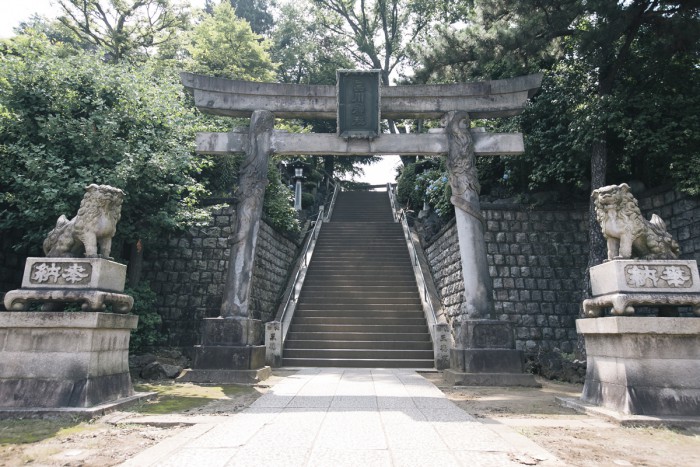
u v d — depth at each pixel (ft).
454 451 11.47
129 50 54.54
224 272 39.32
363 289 44.34
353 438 12.70
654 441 13.05
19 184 27.99
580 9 30.32
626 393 15.85
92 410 15.56
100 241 18.76
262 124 29.30
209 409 17.62
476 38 33.88
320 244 56.39
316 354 34.58
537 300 36.83
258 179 28.60
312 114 30.40
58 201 26.48
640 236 17.49
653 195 33.60
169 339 37.99
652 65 32.73
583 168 35.09
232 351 25.77
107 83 31.19
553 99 36.37
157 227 32.53
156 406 18.21
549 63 38.81
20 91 28.60
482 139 29.71
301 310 40.52
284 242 50.70
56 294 16.98
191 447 11.80
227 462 10.53
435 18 81.10
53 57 31.01
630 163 35.47
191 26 58.85
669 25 29.96
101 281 17.52
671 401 15.61
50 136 28.37
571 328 36.27
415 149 29.50
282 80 93.86
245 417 15.48
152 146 32.19
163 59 57.47
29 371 16.43
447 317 41.88
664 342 16.19
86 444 12.51
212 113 30.27
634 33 31.30
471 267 27.86
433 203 54.80
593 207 32.42
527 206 38.60
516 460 10.77
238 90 29.66
